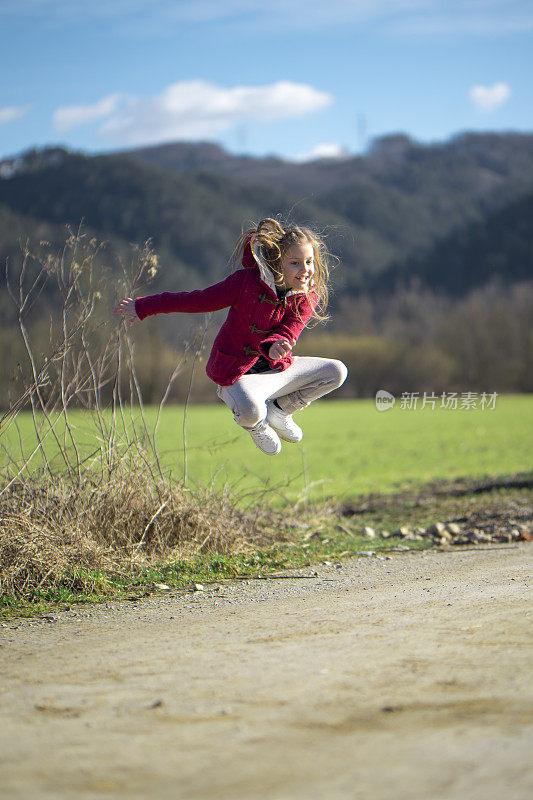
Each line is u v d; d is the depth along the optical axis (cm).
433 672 299
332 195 14738
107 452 646
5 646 384
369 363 6091
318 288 430
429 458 1923
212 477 768
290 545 700
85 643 384
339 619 403
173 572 577
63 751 237
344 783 209
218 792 207
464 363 5972
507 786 203
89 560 564
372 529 826
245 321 417
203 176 13838
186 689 294
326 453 2148
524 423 3319
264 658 332
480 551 680
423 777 211
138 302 425
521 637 340
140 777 217
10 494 594
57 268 608
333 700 274
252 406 408
